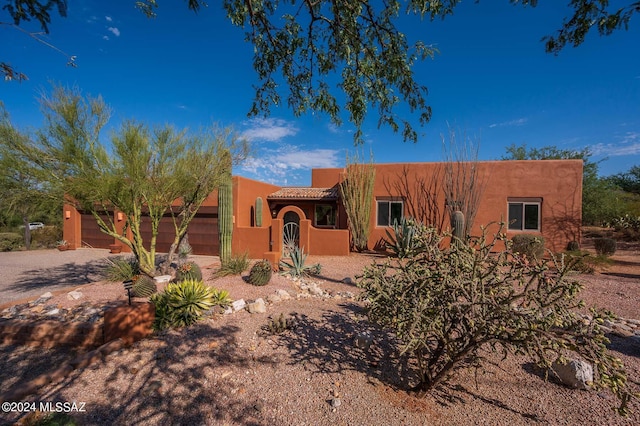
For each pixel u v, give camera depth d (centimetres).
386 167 1355
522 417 280
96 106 747
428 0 351
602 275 832
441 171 1286
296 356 381
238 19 396
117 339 420
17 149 695
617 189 2100
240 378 336
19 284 935
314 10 388
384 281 303
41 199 730
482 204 1238
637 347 400
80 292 698
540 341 245
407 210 1325
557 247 1160
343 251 1241
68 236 1705
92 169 732
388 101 445
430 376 307
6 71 223
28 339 480
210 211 1431
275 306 569
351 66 432
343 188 1386
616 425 265
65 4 217
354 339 418
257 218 1485
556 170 1169
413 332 265
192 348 399
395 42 402
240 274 829
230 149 939
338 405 294
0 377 391
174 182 834
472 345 273
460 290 276
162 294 542
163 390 314
